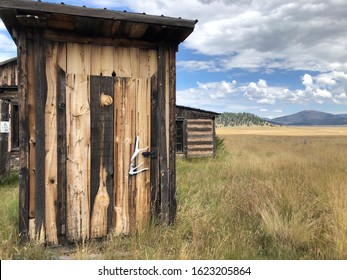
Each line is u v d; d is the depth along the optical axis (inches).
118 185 158.4
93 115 152.9
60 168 147.9
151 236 152.9
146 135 163.5
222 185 269.9
